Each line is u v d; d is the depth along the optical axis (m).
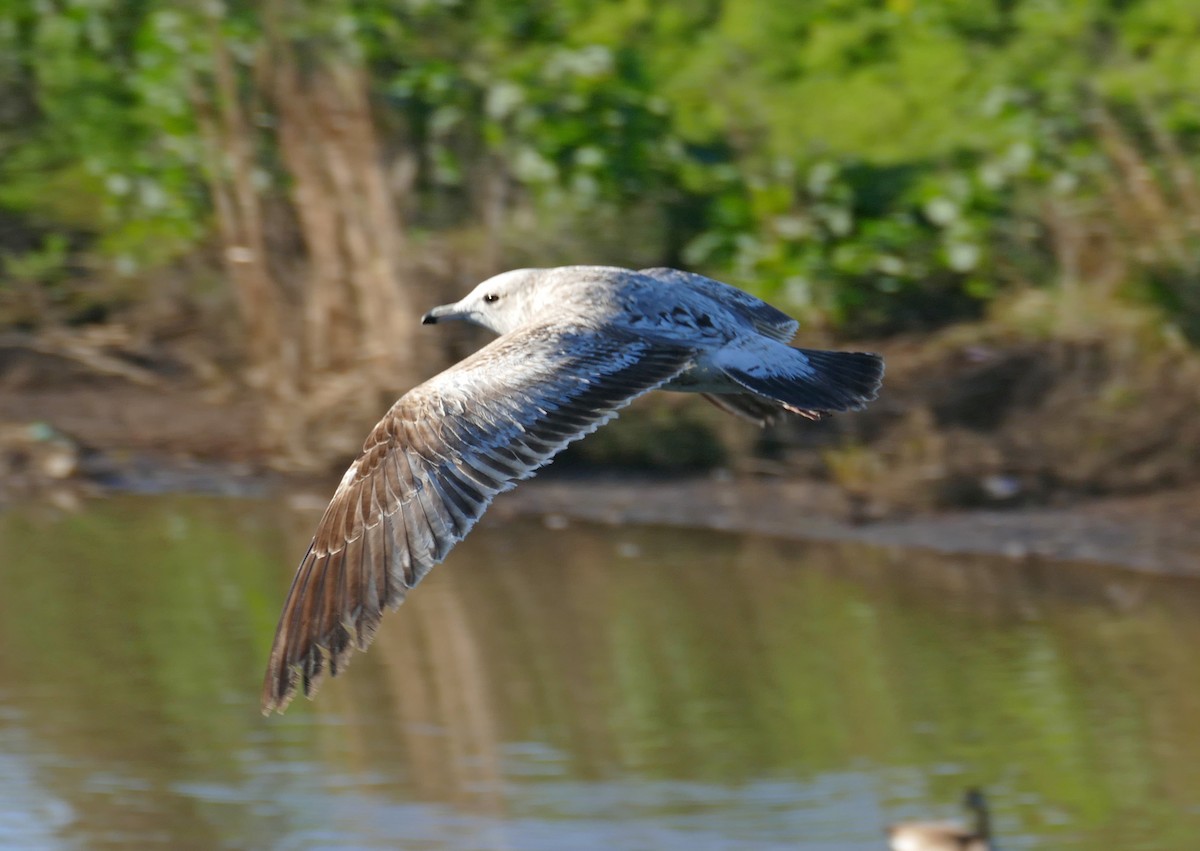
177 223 17.33
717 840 9.54
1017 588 13.01
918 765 10.39
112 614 12.98
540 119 16.25
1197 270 14.32
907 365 14.89
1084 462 14.14
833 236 15.92
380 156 15.50
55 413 16.20
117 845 9.77
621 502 14.91
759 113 17.34
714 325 6.44
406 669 12.20
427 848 9.57
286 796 10.34
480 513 5.46
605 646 12.38
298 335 15.65
